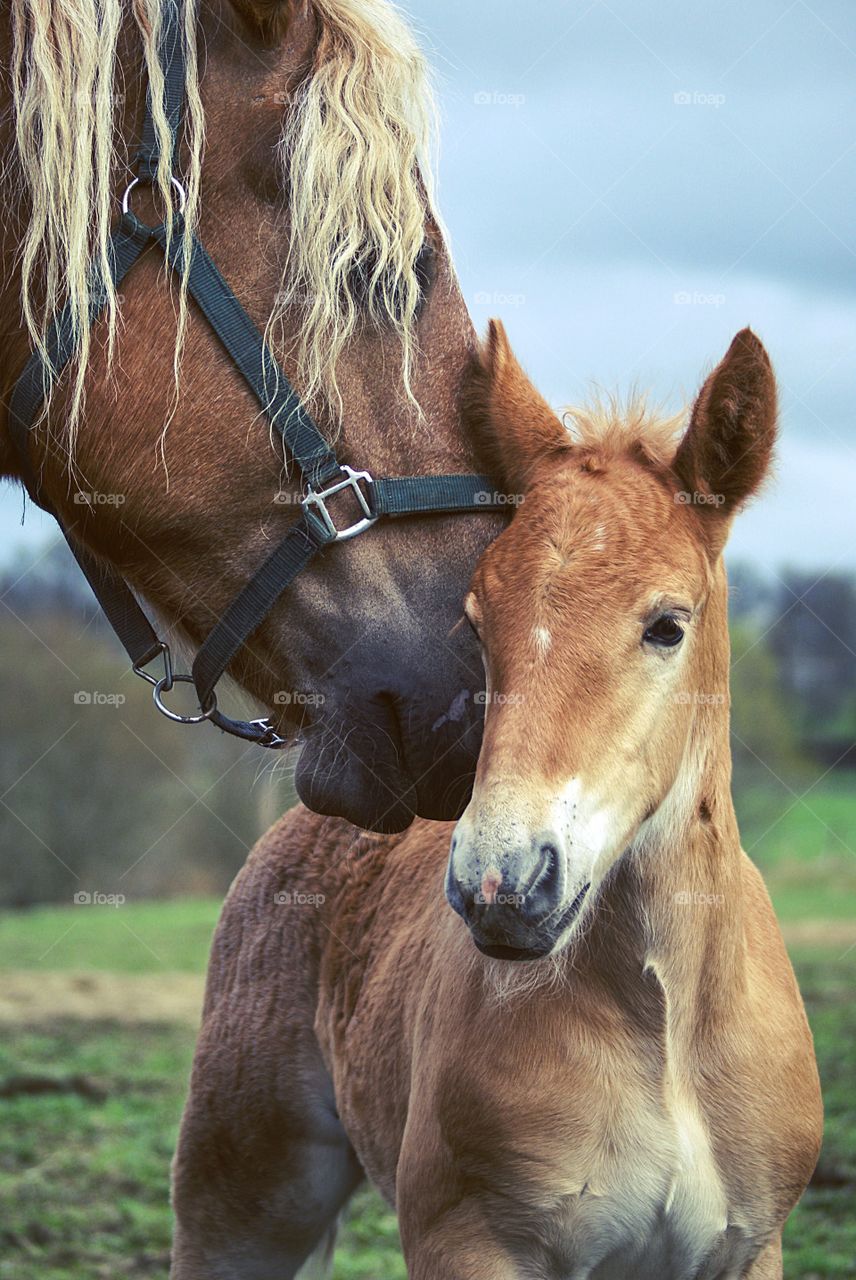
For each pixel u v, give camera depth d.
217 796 13.67
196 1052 3.44
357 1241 4.57
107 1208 4.67
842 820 15.79
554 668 2.09
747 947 2.65
